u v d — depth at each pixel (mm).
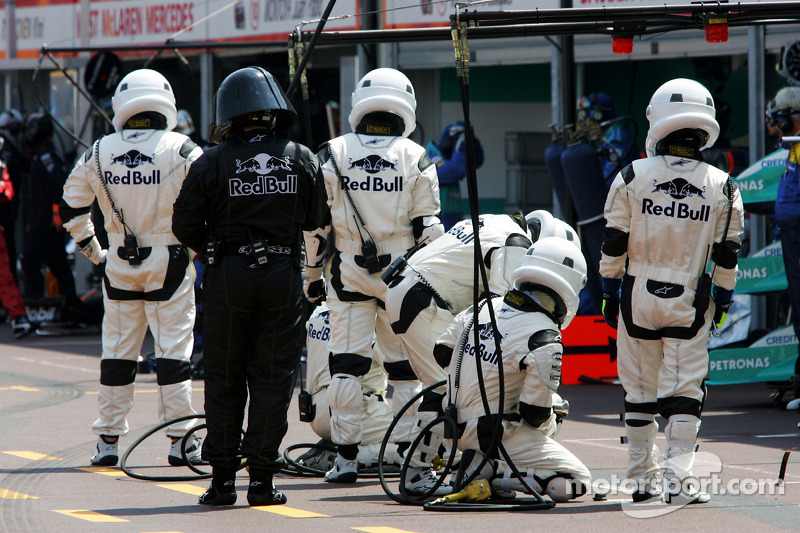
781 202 33094
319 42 28734
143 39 61750
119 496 21688
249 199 20078
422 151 23984
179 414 25141
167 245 25281
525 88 59500
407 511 20234
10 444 27672
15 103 71750
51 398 35969
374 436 25000
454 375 21031
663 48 46625
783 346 34750
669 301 20500
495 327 19906
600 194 39188
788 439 28578
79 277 64500
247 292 20094
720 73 54438
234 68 58906
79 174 25625
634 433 21219
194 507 20578
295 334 20641
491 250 22609
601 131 43531
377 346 24641
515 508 20172
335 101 58094
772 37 42281
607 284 21531
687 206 20578
